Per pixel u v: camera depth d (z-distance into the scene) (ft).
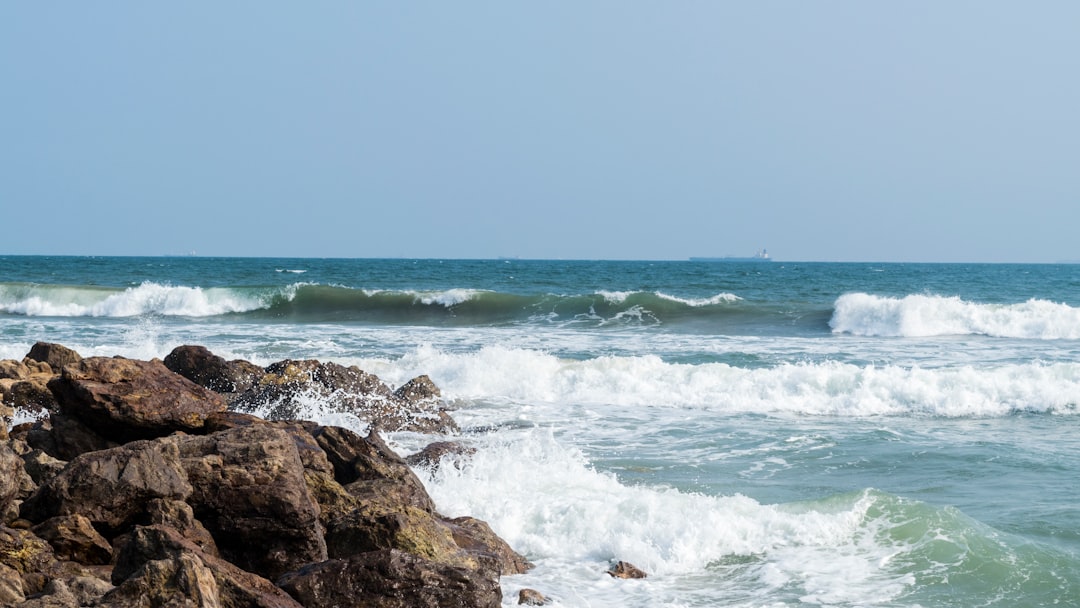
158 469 26.84
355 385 55.36
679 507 35.45
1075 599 28.19
